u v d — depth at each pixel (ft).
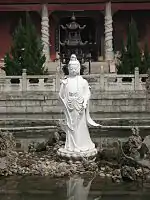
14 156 55.77
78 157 50.83
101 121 88.53
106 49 161.89
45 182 45.55
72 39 118.42
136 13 176.35
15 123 88.58
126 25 176.45
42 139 71.10
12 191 42.57
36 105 98.78
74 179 46.47
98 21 178.60
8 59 112.57
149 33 176.04
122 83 99.71
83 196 40.96
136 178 45.55
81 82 52.06
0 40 174.29
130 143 50.85
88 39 183.21
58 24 176.65
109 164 50.75
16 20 174.19
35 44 112.57
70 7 163.43
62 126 55.36
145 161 47.47
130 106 98.37
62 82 52.65
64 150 52.42
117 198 40.29
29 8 163.02
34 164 51.98
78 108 51.37
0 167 49.32
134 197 40.55
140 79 99.71
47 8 162.30
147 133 76.69
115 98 98.17
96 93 98.68
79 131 51.85
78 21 184.24
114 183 44.83
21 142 68.18
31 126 85.20
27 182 45.57
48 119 89.97
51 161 52.85
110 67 148.15
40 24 174.09
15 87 100.89
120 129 80.07
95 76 100.58
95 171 49.19
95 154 52.21
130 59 110.93
